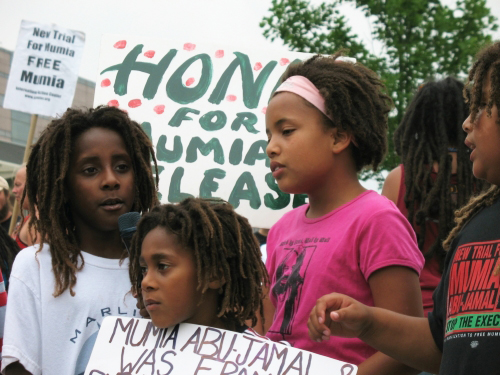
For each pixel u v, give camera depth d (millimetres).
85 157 2125
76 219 2191
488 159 1619
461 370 1520
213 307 1854
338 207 2107
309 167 2068
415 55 8984
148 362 1744
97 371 1763
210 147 3230
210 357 1709
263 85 3307
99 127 2184
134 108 3270
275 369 1657
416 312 1905
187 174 3205
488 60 1627
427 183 2729
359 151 2176
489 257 1562
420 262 1973
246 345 1710
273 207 3158
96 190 2115
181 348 1739
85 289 2055
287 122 2088
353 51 8859
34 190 2262
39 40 5812
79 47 5914
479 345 1491
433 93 2838
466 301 1569
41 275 2061
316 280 1994
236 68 3322
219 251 1815
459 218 1804
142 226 1878
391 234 1931
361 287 1966
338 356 1972
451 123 2814
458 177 2703
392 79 8562
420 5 9008
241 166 3205
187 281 1766
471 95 1667
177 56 3330
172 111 3271
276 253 2242
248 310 1885
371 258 1924
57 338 1989
